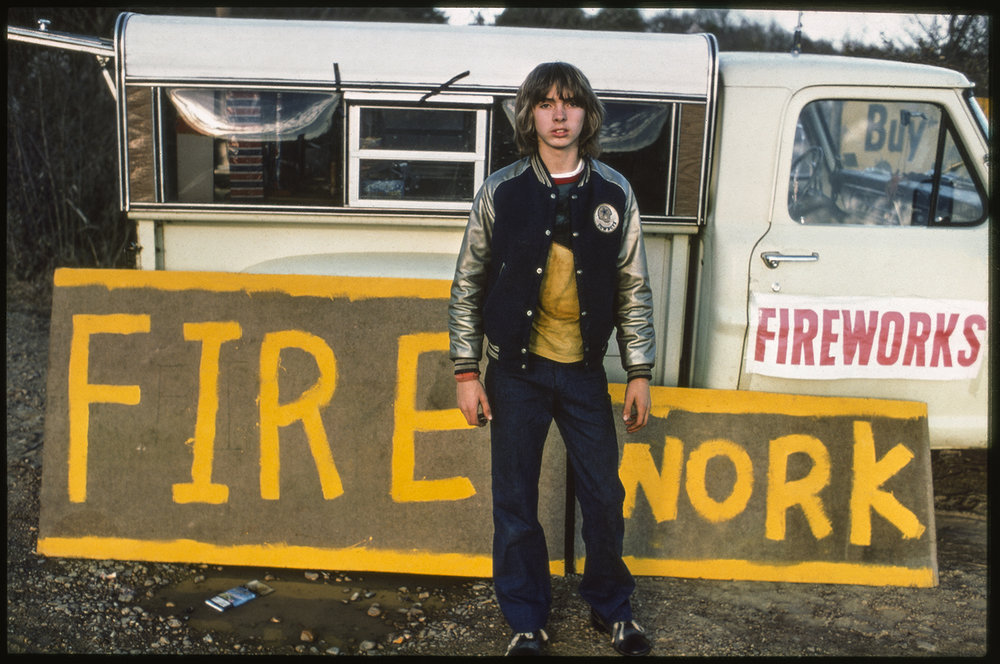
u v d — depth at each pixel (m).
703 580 3.23
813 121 3.39
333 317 3.24
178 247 3.38
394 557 3.17
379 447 3.21
